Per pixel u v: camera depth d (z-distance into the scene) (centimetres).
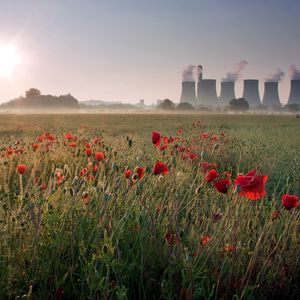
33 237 371
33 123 4322
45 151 926
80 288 359
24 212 405
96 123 4600
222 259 373
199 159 863
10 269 339
